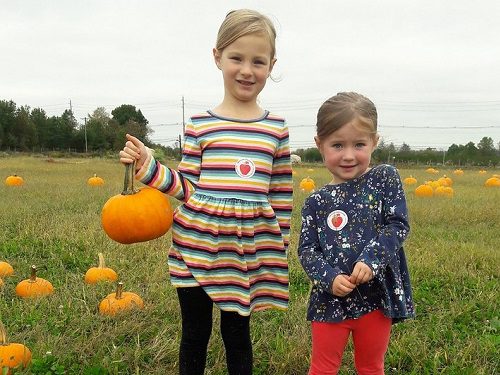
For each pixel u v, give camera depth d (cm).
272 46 107
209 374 121
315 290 106
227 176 105
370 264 95
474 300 171
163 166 108
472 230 309
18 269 204
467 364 126
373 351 104
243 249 105
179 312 156
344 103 102
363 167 105
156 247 237
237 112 110
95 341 134
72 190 482
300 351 130
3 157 1652
